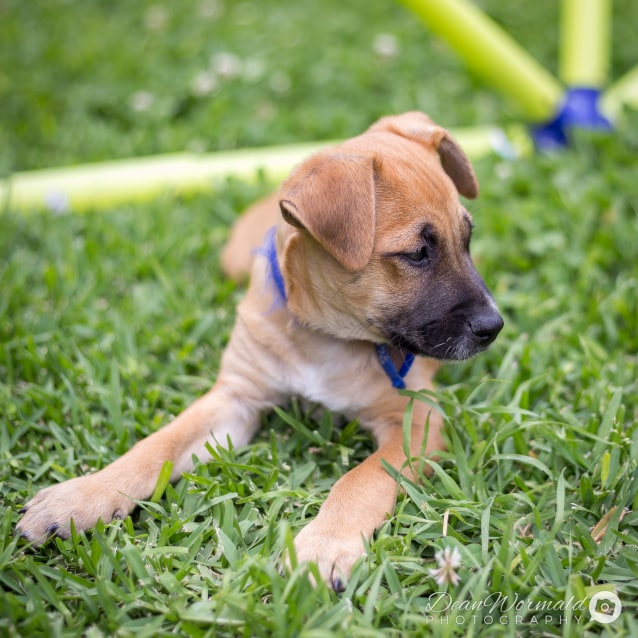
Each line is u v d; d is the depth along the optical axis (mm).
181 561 575
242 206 932
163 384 717
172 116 1141
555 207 888
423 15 988
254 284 697
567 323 770
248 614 528
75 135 1077
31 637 530
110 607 543
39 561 583
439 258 636
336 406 676
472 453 648
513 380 700
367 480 603
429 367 701
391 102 1133
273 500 610
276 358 676
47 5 1498
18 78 1224
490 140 998
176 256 866
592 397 681
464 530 593
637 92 1074
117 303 814
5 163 1009
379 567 556
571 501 609
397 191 629
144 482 618
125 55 1273
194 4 1474
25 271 837
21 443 673
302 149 1010
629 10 1409
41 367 726
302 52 1259
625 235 844
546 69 1269
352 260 602
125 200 950
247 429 687
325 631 514
